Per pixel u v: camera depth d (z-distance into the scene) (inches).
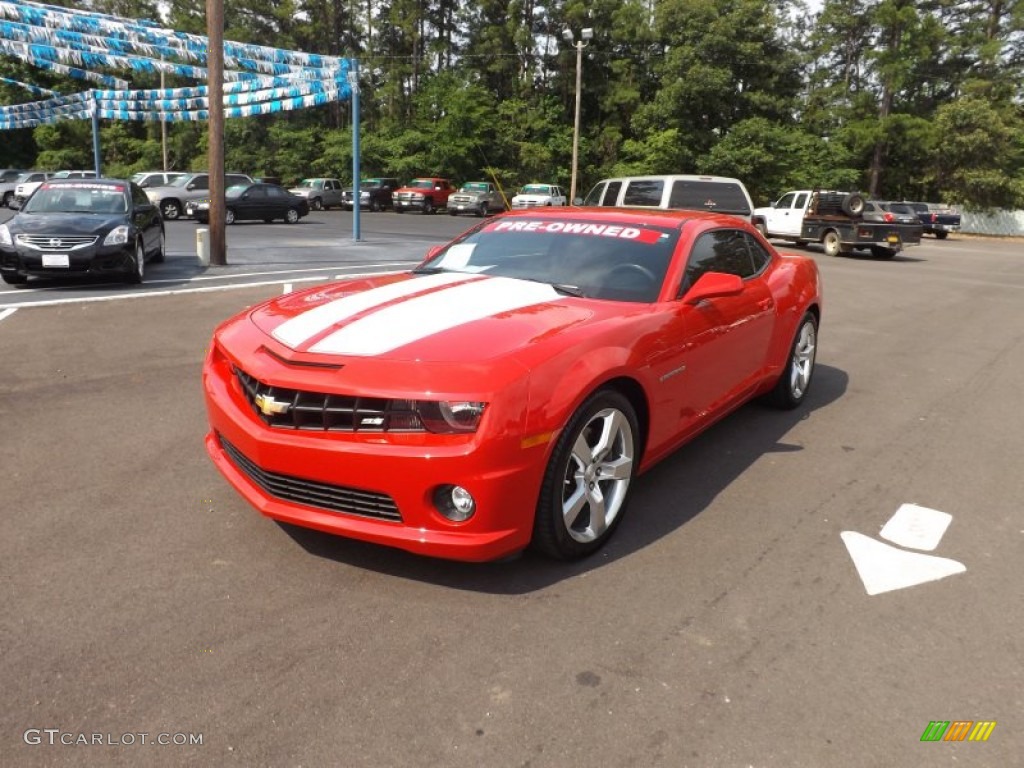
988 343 350.9
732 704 94.3
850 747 87.4
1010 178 1691.7
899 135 1761.8
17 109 1040.2
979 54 1925.4
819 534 143.9
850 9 1930.4
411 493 111.0
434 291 147.6
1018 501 163.0
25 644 102.7
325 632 107.1
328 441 113.5
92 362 254.5
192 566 124.4
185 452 175.8
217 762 82.9
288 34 2159.2
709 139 1668.3
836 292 523.5
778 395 221.9
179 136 2116.1
